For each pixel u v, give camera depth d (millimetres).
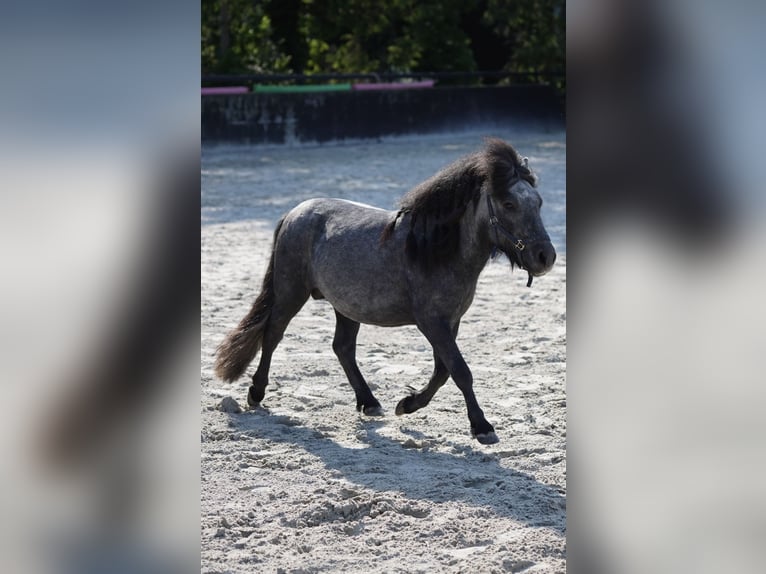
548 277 11125
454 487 4719
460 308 5504
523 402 6449
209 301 9891
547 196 18094
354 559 3811
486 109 30906
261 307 6258
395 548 3949
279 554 3854
